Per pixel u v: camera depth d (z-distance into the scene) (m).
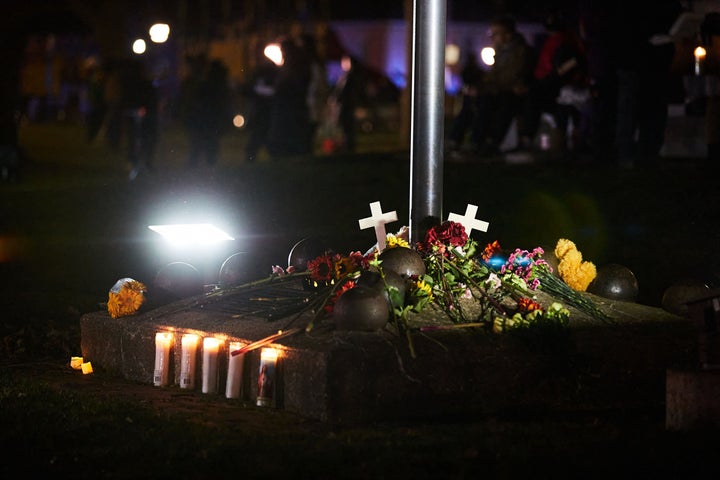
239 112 38.19
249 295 8.46
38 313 11.34
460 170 17.47
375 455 6.23
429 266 8.16
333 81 42.41
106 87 31.03
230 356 7.67
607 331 7.81
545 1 19.77
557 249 8.75
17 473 6.11
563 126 19.08
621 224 13.79
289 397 7.30
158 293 8.83
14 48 22.48
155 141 24.02
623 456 6.16
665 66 17.50
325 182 17.94
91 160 28.77
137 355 8.45
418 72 8.63
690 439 6.48
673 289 8.45
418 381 7.15
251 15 43.78
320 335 7.32
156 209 17.47
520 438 6.60
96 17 33.78
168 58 35.72
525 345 7.46
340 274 7.93
